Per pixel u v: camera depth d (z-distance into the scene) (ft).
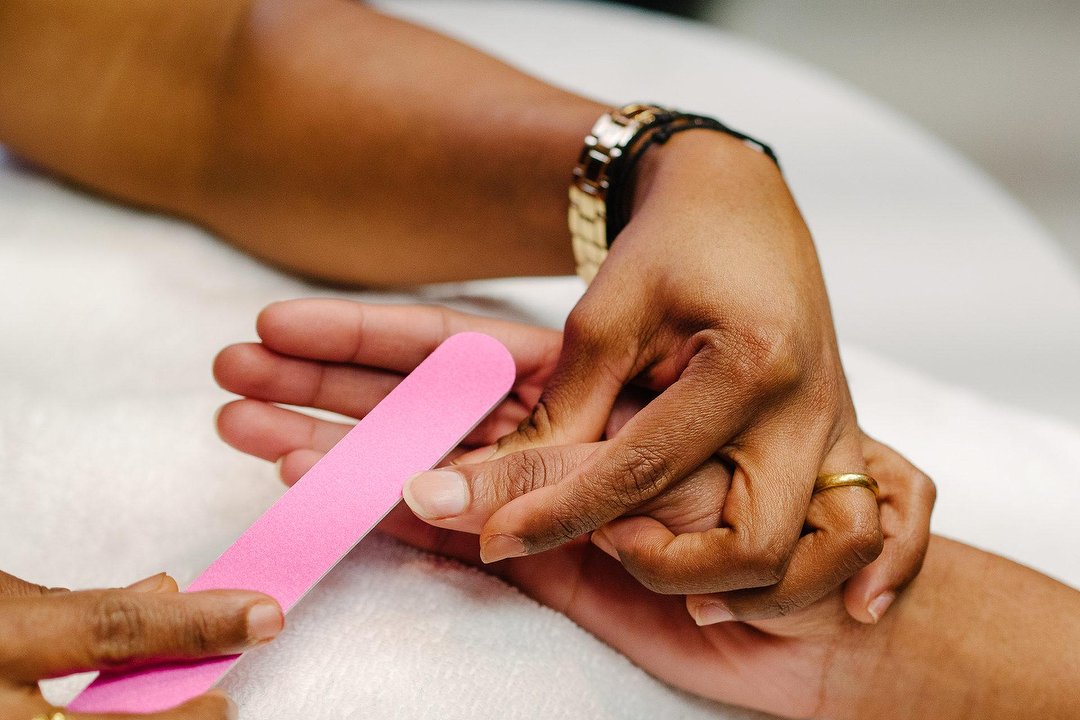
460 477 1.43
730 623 1.55
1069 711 1.54
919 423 1.95
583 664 1.53
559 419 1.52
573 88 2.71
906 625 1.57
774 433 1.46
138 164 1.99
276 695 1.41
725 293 1.48
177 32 1.92
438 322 1.62
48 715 1.27
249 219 1.99
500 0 3.17
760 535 1.40
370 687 1.42
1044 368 2.19
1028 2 5.53
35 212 2.02
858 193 2.55
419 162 1.89
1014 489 1.86
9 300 1.84
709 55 3.01
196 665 1.34
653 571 1.42
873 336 2.20
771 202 1.61
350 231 1.95
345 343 1.59
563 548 1.59
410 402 1.53
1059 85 5.00
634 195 1.73
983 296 2.33
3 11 1.90
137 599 1.28
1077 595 1.60
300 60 1.92
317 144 1.91
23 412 1.68
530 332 1.65
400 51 1.94
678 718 1.57
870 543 1.43
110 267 1.92
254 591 1.35
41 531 1.58
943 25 5.38
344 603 1.51
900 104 4.87
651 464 1.42
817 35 5.25
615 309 1.52
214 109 1.94
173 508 1.61
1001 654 1.56
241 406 1.57
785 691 1.58
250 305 1.92
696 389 1.44
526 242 1.90
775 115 2.79
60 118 1.97
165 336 1.83
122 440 1.67
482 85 1.91
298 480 1.49
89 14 1.91
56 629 1.27
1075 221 4.28
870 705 1.58
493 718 1.44
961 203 2.58
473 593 1.54
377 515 1.45
